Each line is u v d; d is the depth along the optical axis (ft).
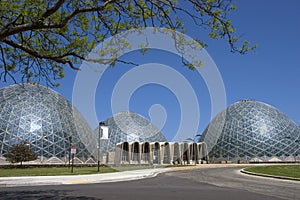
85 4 32.45
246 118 303.89
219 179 81.20
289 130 301.84
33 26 30.35
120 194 45.09
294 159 285.84
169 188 54.75
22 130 185.88
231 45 31.55
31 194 45.93
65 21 31.17
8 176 87.61
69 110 211.20
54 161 181.88
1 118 186.60
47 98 208.44
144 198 40.45
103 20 35.04
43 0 31.45
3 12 31.40
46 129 191.11
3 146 176.86
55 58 33.73
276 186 60.85
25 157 161.89
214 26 30.96
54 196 43.27
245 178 86.07
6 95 201.36
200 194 45.14
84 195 44.09
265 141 288.92
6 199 40.42
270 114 310.65
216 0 29.89
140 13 33.94
